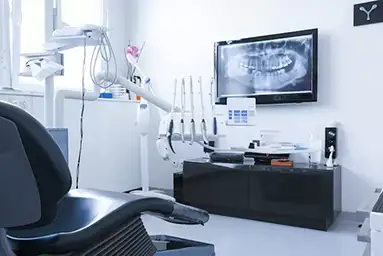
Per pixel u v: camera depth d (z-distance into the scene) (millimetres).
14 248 787
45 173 628
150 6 4504
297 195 3127
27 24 3617
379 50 3229
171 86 4375
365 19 3260
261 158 3453
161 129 3662
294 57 3514
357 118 3340
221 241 2811
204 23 4137
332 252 2551
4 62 3410
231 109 3637
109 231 892
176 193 3830
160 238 1754
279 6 3678
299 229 3100
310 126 3547
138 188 4500
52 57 2523
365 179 3312
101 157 3971
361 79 3311
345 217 3393
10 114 569
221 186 3494
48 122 2576
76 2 4199
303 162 3531
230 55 3859
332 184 2996
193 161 3670
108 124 4055
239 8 3904
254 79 3729
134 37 4645
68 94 2824
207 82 4117
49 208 668
